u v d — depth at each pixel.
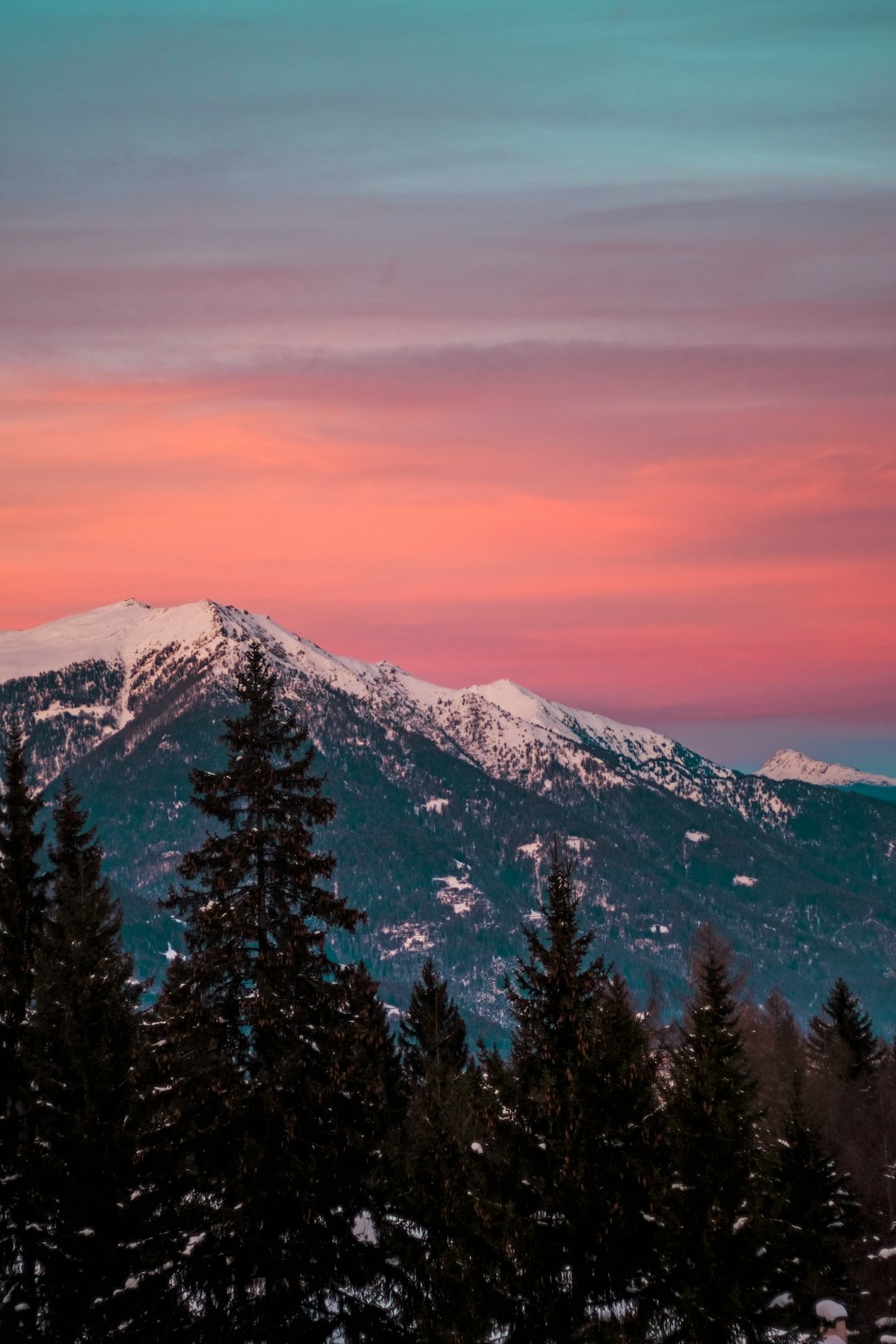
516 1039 49.62
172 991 49.75
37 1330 52.31
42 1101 53.50
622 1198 45.97
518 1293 45.34
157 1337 48.19
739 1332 46.44
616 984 52.41
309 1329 47.53
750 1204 46.44
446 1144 50.34
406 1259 49.22
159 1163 50.44
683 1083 50.19
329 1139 49.38
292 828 51.16
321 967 51.47
